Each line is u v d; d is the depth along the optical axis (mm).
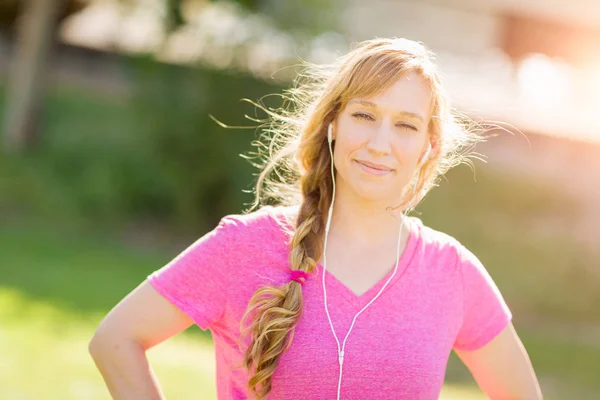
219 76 14609
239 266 2971
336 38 14789
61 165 17641
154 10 15023
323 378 2852
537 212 14594
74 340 8555
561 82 14414
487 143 14914
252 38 14445
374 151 2908
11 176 17172
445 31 15055
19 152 18375
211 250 2979
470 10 14945
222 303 2979
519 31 14609
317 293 2939
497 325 3123
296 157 3240
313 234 3014
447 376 9789
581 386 10141
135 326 2967
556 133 13711
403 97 2920
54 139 18938
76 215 15828
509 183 14711
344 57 3117
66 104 21172
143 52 14930
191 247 3025
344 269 3008
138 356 2959
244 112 14703
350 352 2857
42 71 18703
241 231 3008
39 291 10516
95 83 22234
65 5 18609
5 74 24031
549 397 9562
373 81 2908
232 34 14469
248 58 14578
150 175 16000
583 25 14320
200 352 8906
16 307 9531
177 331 3020
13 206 15961
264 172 3359
